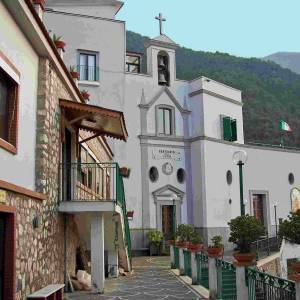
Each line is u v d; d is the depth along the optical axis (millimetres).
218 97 32125
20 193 8008
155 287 12680
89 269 14023
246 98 65000
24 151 8797
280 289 6309
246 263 7969
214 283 10484
